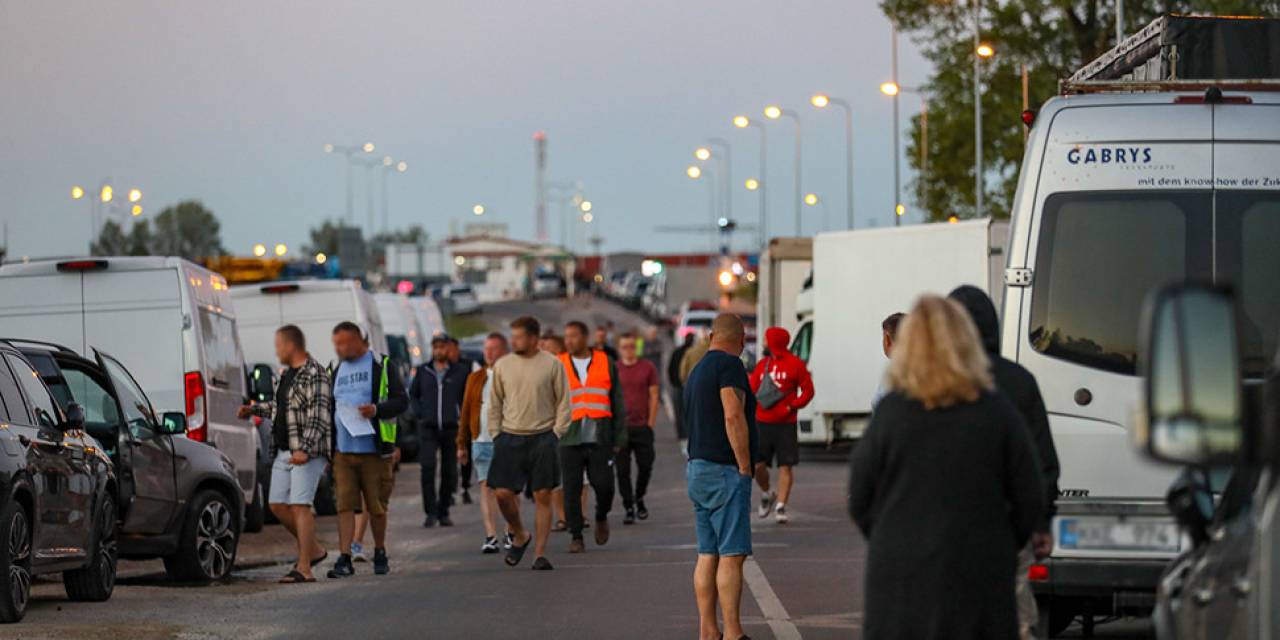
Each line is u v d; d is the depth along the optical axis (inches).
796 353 2583.7
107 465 1107.3
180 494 1210.0
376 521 1289.4
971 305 652.7
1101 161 838.5
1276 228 828.0
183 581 1237.7
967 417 522.9
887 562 524.7
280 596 1149.7
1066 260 837.2
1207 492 471.8
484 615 1035.9
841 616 1009.5
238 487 1282.0
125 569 1379.2
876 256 2378.2
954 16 3757.4
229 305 1605.6
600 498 1437.0
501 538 1534.2
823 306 2449.6
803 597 1095.0
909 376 524.7
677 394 2999.5
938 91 4025.6
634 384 1686.8
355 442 1275.8
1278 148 832.3
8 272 1445.6
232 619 1023.6
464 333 7298.2
